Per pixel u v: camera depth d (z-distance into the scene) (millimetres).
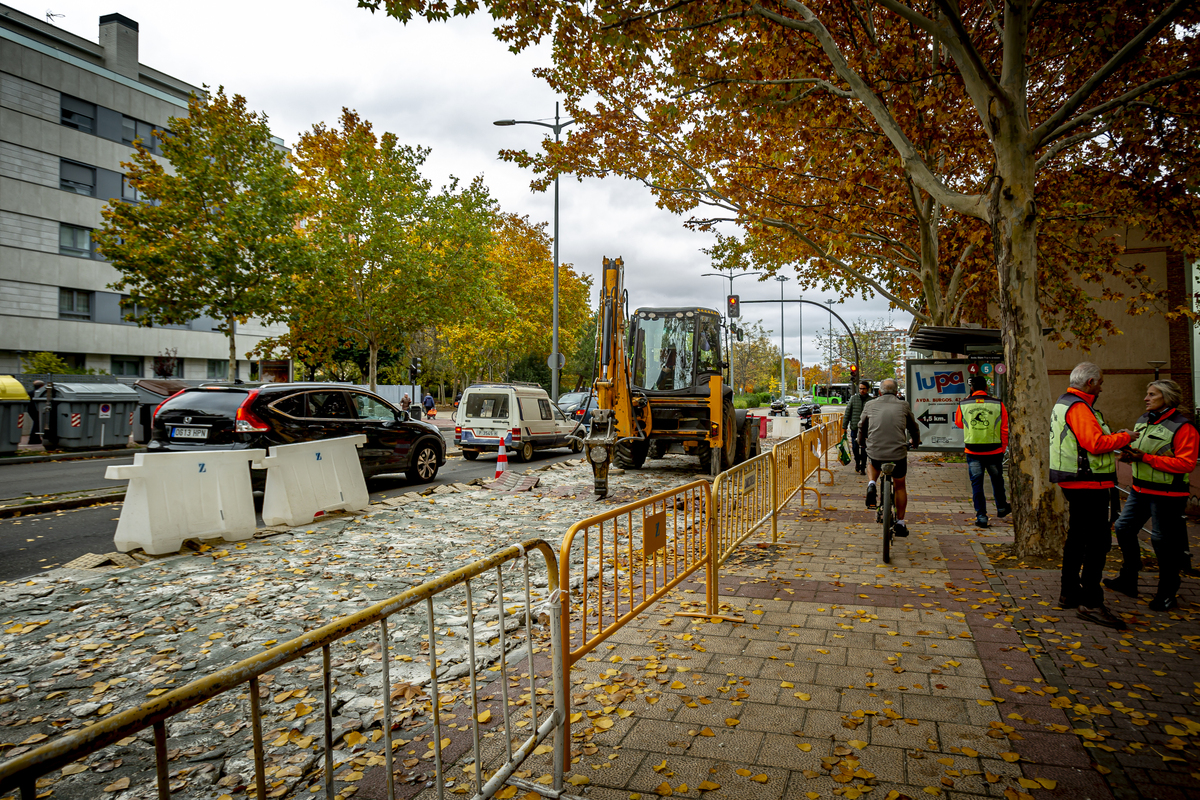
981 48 11078
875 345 62688
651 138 13539
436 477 13961
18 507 9055
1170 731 3209
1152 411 5141
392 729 3416
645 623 4906
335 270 24250
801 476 10000
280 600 5551
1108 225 13727
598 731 3299
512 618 5113
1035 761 2986
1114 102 6715
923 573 6238
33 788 1189
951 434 14781
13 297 28828
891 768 2943
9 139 28562
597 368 11727
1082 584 4961
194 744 3346
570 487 12195
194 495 7242
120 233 20406
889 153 11711
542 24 7785
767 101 9391
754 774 2906
